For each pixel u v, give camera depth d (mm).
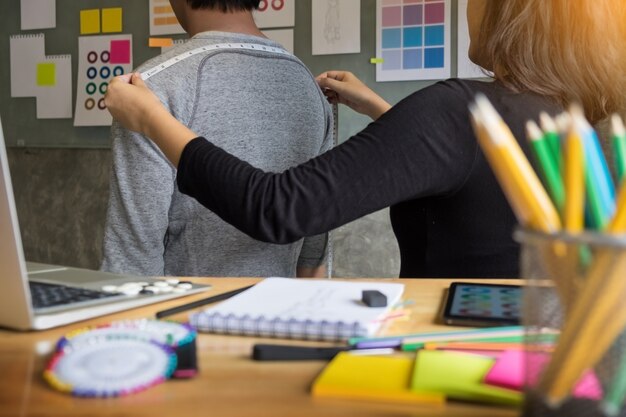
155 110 933
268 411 383
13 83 2525
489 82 917
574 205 316
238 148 1218
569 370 315
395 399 401
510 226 908
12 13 2521
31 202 2506
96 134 2438
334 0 2172
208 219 1222
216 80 1194
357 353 499
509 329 550
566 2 868
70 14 2453
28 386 427
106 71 2418
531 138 347
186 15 1321
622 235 298
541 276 332
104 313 648
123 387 407
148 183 1167
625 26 890
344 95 1403
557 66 881
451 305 649
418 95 882
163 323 549
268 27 2230
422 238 971
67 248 2467
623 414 310
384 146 844
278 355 488
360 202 848
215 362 485
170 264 1244
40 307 604
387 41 2139
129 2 2383
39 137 2502
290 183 849
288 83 1282
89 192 2438
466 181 891
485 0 984
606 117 897
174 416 375
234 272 1245
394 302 653
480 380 413
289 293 683
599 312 304
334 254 2193
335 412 382
